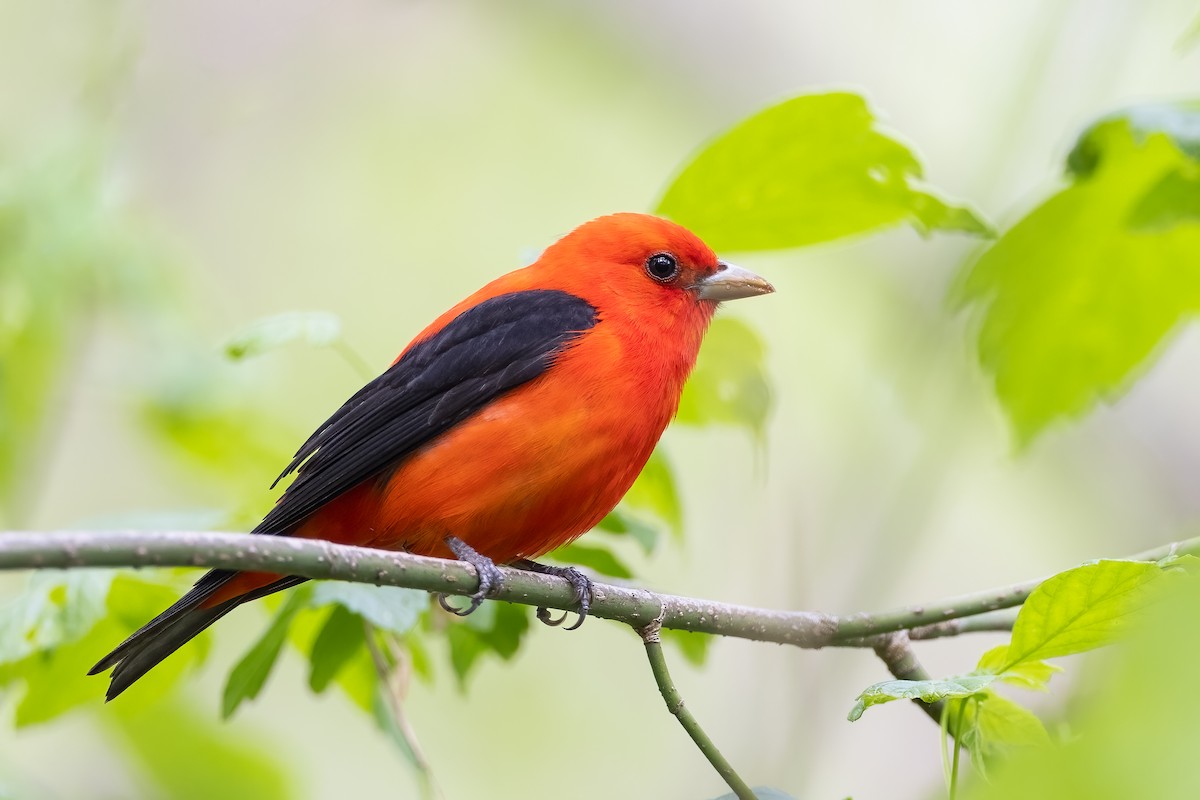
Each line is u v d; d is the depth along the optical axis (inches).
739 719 556.1
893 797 544.7
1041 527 609.6
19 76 609.6
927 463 523.5
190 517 368.5
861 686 562.6
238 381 564.1
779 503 629.3
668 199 387.5
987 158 574.6
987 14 676.1
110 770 532.7
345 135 700.7
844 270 625.6
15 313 515.2
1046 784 147.9
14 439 514.6
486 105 714.8
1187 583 148.8
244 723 469.4
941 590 611.2
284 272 682.8
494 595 297.3
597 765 634.8
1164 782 141.2
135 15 571.5
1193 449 574.2
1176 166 374.6
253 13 674.8
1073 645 253.1
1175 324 419.2
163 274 557.6
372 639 338.3
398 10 700.7
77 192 531.2
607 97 677.3
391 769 636.7
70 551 228.2
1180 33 627.2
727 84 662.5
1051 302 420.2
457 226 709.3
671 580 623.2
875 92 658.2
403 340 682.2
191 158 669.3
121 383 553.3
